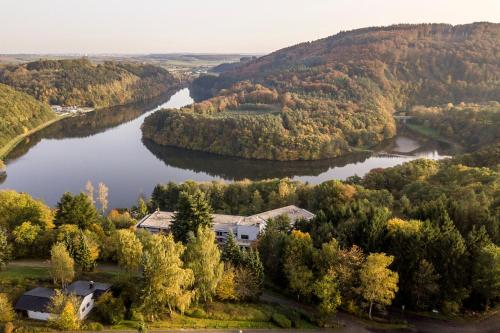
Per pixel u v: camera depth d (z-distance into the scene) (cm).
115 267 9425
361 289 7838
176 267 7269
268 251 9431
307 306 8538
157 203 16225
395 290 7738
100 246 9638
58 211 11044
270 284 9212
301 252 8750
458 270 8094
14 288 7688
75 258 8638
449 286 8069
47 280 8244
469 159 18450
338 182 15488
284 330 7538
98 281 8262
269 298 8756
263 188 16950
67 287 7694
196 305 7850
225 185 17675
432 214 9738
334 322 7856
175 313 7669
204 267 7694
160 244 7544
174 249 7644
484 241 8319
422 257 8169
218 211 15662
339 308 8306
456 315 8156
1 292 7481
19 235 9700
